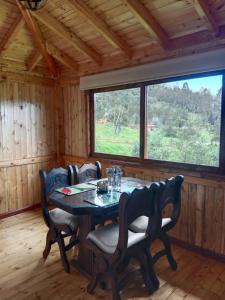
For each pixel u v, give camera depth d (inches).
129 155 141.9
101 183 98.7
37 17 119.0
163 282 91.1
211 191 106.4
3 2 114.3
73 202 84.9
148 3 98.7
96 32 125.9
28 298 82.7
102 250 78.1
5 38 134.0
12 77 152.7
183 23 104.5
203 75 107.2
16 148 158.1
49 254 109.4
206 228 109.0
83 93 160.6
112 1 103.2
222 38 98.3
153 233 81.9
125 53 127.4
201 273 96.8
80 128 166.2
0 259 105.3
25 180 164.2
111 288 82.4
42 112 171.0
